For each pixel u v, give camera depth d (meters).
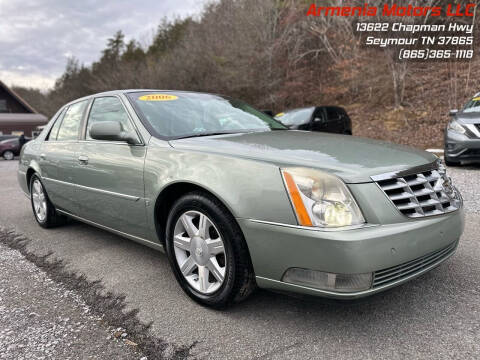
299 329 2.11
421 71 15.39
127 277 2.90
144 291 2.65
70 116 3.88
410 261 1.96
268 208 1.98
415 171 2.11
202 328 2.15
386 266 1.86
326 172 1.94
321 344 1.96
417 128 12.91
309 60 20.14
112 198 2.97
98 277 2.92
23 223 4.66
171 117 3.01
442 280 2.59
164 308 2.40
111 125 2.77
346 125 11.53
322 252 1.82
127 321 2.27
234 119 3.31
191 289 2.45
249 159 2.15
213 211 2.19
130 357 1.93
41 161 4.05
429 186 2.15
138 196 2.71
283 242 1.93
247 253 2.13
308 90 19.31
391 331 2.04
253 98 20.47
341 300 1.86
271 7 19.59
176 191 2.56
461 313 2.18
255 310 2.33
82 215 3.58
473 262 2.87
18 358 1.94
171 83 23.09
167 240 2.56
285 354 1.89
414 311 2.23
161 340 2.06
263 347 1.96
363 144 2.49
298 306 2.36
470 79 13.79
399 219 1.94
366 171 1.96
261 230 1.99
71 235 4.04
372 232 1.83
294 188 1.92
